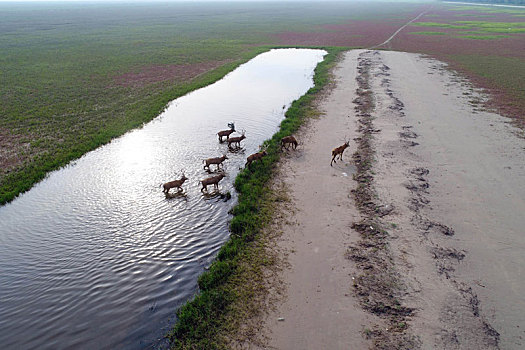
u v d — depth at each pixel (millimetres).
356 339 9609
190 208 16250
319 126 26344
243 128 26703
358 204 16109
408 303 10719
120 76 44812
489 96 33656
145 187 18109
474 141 23016
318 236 13969
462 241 13492
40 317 10602
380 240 13555
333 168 19656
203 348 9438
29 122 27500
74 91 37188
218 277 11844
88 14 181625
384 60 52875
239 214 15445
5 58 56594
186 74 45875
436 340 9461
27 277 12164
